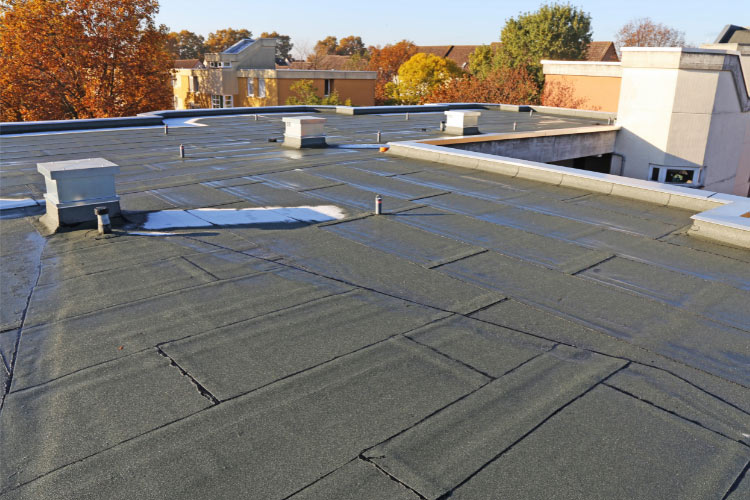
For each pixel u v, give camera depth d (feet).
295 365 19.36
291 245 31.45
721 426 16.49
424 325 22.36
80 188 33.50
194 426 16.24
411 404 17.28
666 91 72.13
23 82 140.67
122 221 35.37
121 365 19.36
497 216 37.52
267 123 91.15
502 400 17.52
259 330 21.77
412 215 37.42
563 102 123.03
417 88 230.48
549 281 27.04
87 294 25.00
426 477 14.28
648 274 28.02
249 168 51.60
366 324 22.38
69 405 17.22
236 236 32.83
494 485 14.03
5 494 13.76
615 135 78.07
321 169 51.29
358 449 15.29
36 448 15.40
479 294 25.48
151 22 154.81
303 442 15.56
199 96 209.97
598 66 116.16
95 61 145.59
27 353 20.24
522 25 203.10
